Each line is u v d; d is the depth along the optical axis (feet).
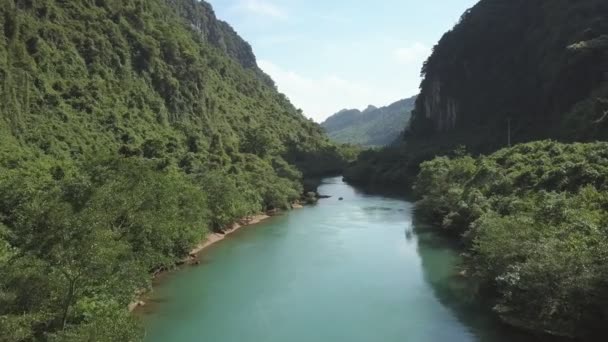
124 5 422.00
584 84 367.04
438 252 203.31
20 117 246.47
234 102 578.66
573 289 105.09
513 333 121.29
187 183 223.92
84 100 298.76
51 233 110.93
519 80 515.09
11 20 281.13
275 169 402.11
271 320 135.13
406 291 157.17
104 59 352.28
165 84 401.08
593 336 107.76
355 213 308.40
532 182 194.80
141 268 127.24
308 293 156.35
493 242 136.05
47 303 100.12
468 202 211.00
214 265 187.52
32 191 165.78
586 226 127.13
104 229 117.60
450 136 558.15
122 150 274.16
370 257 197.98
